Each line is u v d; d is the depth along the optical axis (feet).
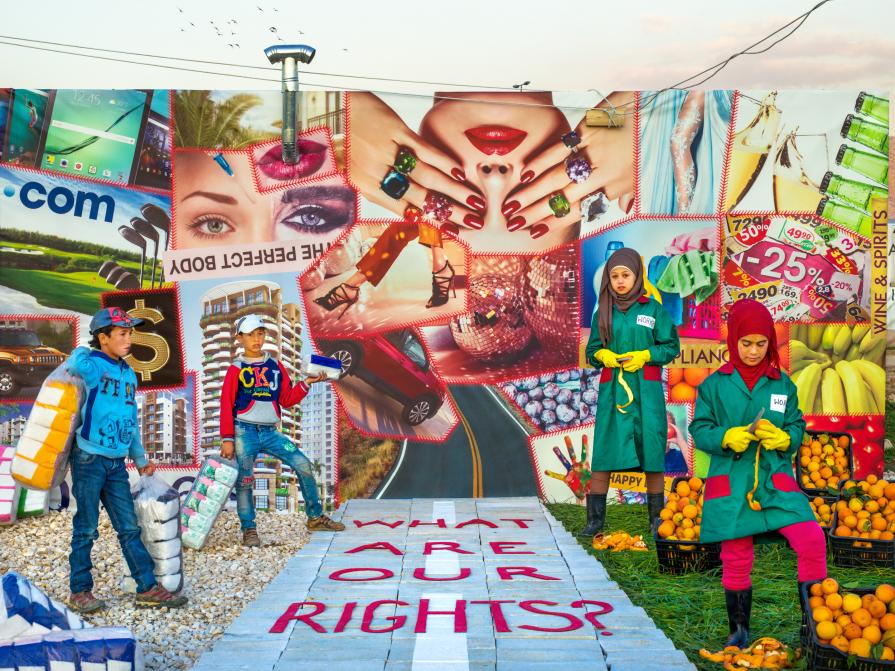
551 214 33.50
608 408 28.68
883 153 33.65
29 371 32.45
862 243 33.76
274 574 24.80
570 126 33.40
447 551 26.14
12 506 29.68
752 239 33.63
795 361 33.65
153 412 32.91
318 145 33.12
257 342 28.48
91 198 32.58
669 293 33.58
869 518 24.67
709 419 17.85
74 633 14.78
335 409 33.37
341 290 33.32
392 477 33.60
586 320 33.71
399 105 33.19
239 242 33.01
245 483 28.14
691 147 33.50
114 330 21.21
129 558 21.38
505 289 33.60
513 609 20.42
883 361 33.83
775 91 33.45
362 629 19.02
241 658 17.19
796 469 29.12
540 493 33.83
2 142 32.27
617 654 17.35
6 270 32.32
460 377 33.68
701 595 21.85
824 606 16.15
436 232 33.45
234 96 32.86
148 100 32.68
